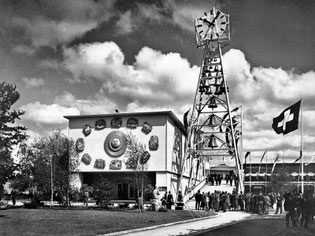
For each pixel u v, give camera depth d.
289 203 24.53
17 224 22.45
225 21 60.72
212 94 60.28
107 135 56.09
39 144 48.69
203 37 61.34
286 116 33.47
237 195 43.72
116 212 33.44
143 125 55.16
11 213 30.97
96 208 38.19
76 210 35.59
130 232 20.42
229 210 43.06
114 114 55.84
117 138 55.34
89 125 56.84
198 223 26.52
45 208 38.16
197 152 62.09
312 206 23.67
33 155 47.56
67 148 45.78
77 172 52.00
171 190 56.06
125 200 55.00
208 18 61.53
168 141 55.03
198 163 66.50
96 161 55.75
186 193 56.56
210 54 61.75
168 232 20.69
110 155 55.47
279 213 38.56
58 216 28.25
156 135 54.53
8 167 26.30
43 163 45.28
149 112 54.66
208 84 60.78
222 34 60.69
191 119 59.69
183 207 44.41
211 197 41.47
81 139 56.72
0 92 25.56
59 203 46.06
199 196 43.16
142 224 23.38
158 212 35.38
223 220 29.27
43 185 45.03
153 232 20.62
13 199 47.25
